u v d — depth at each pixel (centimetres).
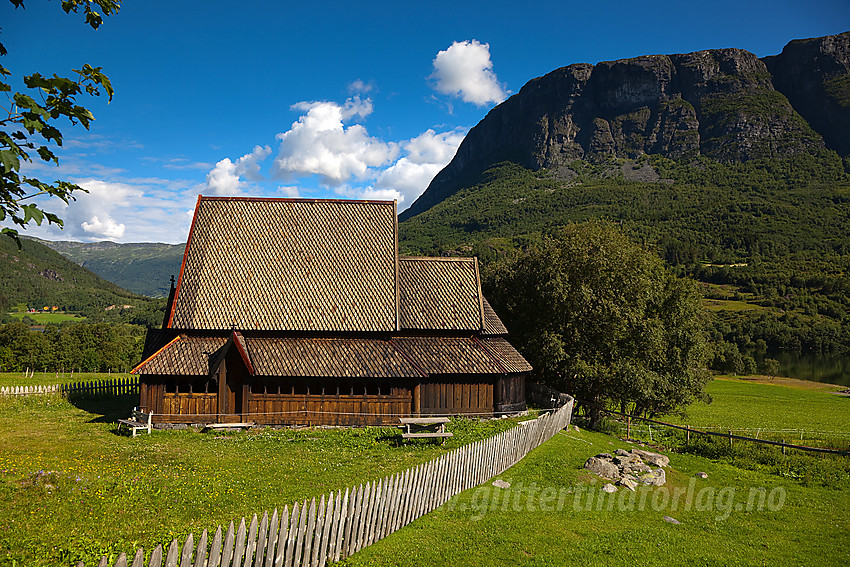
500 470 2567
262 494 2109
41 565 1360
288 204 4597
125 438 3241
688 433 4081
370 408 3691
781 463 3456
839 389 11588
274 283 4109
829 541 2106
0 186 788
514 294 5881
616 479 2573
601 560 1727
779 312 19050
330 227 4509
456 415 4088
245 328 3841
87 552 1444
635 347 4806
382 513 1745
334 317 3981
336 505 1541
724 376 13700
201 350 3712
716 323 17675
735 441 4053
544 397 4969
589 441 3512
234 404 3634
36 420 3759
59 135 828
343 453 2923
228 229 4359
